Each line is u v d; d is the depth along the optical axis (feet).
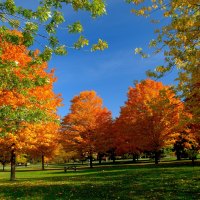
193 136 75.82
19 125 39.06
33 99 44.80
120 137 126.62
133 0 34.45
